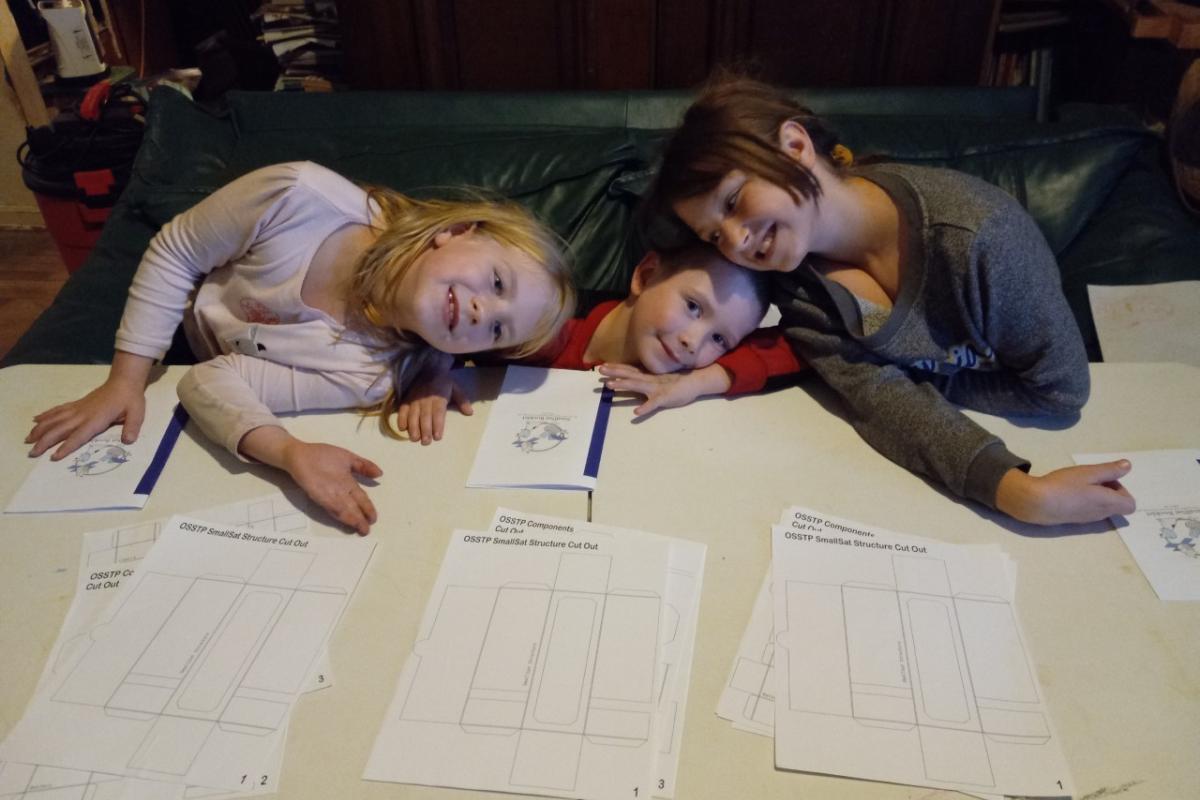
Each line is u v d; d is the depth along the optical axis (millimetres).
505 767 640
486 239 1084
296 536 851
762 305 1117
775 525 858
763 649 729
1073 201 1586
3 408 1042
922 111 1760
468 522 865
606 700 685
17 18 2389
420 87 2045
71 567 821
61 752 649
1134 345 1360
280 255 1095
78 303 1403
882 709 680
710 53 1959
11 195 2703
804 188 954
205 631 746
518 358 1166
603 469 942
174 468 953
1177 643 735
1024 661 718
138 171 1620
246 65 2727
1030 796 624
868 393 992
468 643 732
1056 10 2020
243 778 635
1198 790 624
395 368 1083
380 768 642
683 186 999
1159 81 1938
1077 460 942
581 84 2018
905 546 835
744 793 625
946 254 942
